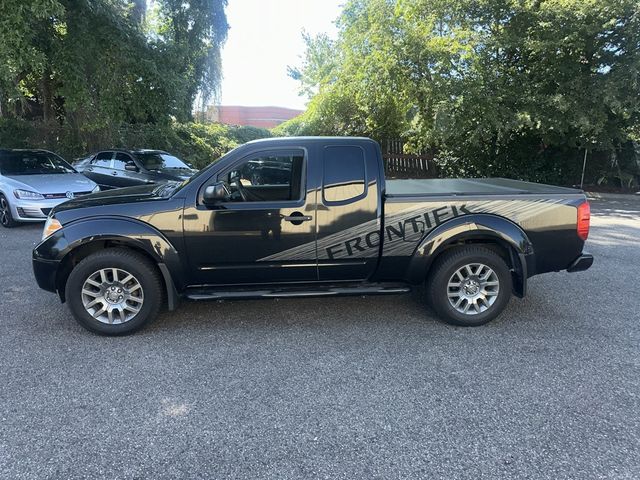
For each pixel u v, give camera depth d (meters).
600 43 12.21
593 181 14.98
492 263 4.34
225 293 4.28
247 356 3.82
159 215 4.08
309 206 4.18
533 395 3.23
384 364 3.69
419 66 13.44
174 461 2.56
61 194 8.80
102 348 3.95
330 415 3.00
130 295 4.16
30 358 3.75
